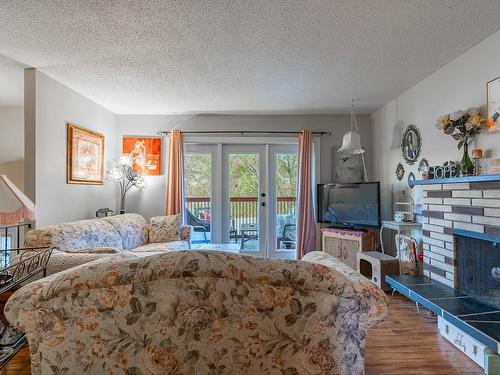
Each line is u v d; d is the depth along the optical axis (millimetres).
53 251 2295
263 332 932
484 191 2156
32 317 921
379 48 2611
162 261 919
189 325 908
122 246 3480
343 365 977
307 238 4691
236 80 3344
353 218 4172
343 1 1957
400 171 3893
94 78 3281
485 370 1709
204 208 4957
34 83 3025
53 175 3312
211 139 4848
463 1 1968
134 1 1948
